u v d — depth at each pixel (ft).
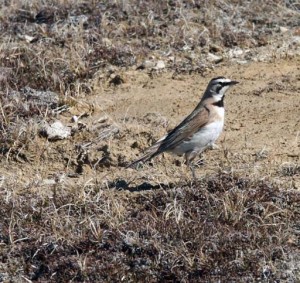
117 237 39.11
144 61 59.77
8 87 55.67
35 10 67.41
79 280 37.52
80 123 51.24
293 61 58.75
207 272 36.99
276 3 66.49
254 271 36.86
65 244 39.14
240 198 40.47
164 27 63.72
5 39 63.31
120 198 42.50
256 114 51.31
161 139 44.34
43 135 49.52
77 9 66.44
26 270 38.42
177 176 45.09
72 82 57.36
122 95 55.52
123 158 47.26
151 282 36.99
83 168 47.26
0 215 41.45
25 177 46.52
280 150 46.68
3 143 48.98
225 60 59.57
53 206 41.47
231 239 38.42
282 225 39.29
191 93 55.01
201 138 43.47
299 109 51.49
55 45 62.34
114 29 63.31
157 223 39.60
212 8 65.16
